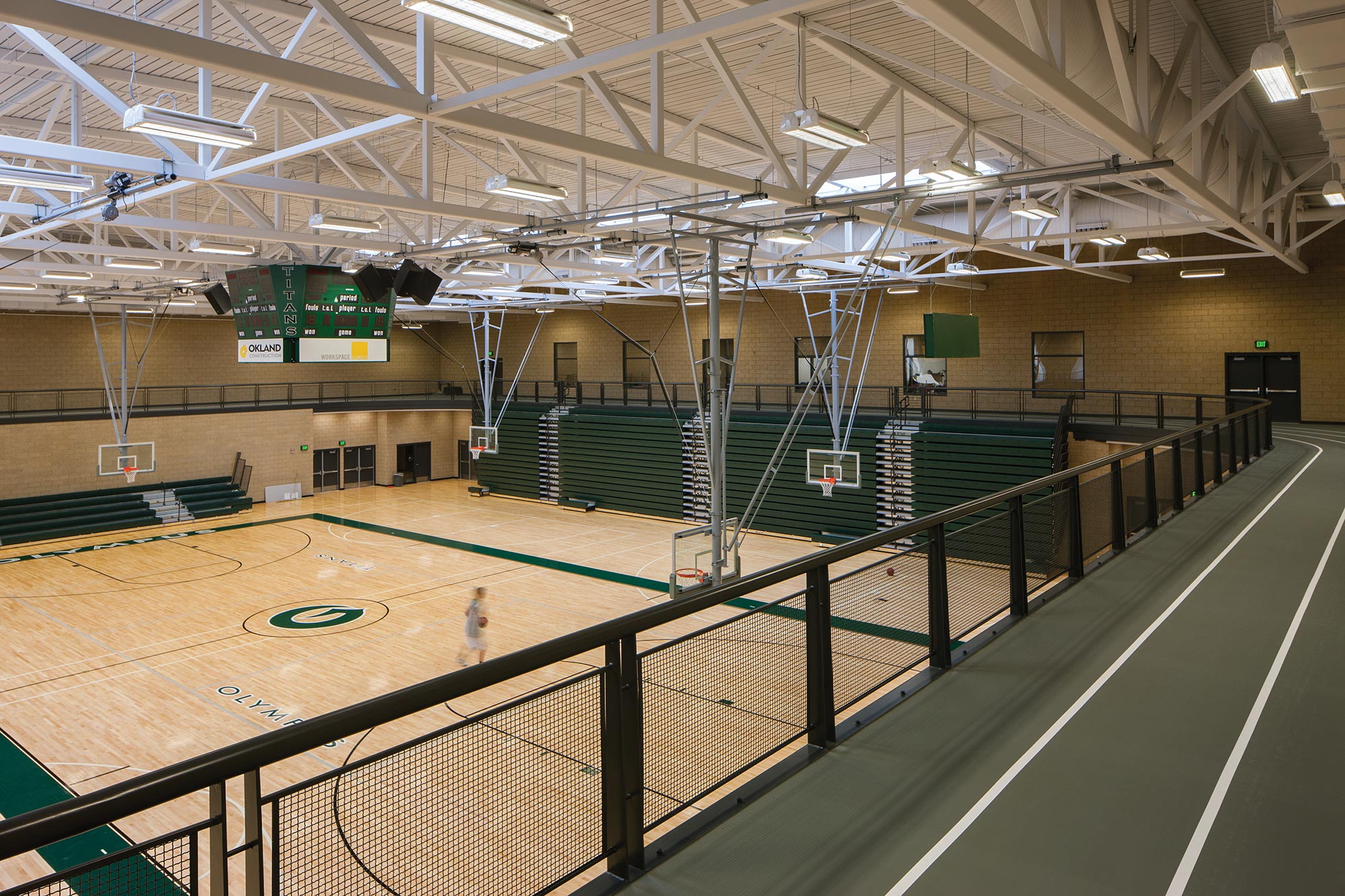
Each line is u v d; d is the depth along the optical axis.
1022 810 3.52
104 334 32.69
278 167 18.02
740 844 3.27
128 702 14.23
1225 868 3.12
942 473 24.11
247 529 28.97
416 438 38.47
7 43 10.72
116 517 28.66
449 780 2.78
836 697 4.40
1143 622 6.00
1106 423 22.31
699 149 17.53
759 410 27.95
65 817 1.79
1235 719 4.43
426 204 12.37
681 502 29.70
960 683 4.89
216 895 2.11
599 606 19.66
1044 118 9.19
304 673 15.58
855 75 13.19
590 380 37.22
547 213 21.08
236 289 18.55
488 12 5.56
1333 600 6.54
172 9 10.24
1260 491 11.85
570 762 3.04
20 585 21.84
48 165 16.59
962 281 26.34
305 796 2.43
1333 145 9.00
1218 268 23.62
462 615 19.08
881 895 2.95
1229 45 10.97
